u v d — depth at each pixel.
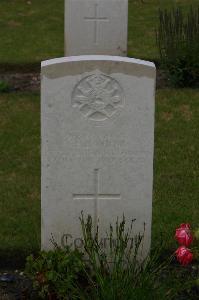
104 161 2.73
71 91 2.65
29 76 5.66
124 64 2.64
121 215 2.80
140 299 2.50
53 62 2.63
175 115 4.66
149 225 2.81
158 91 5.05
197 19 5.59
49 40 6.73
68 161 2.72
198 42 5.22
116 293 2.50
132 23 7.30
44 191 2.76
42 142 2.70
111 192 2.77
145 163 2.74
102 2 5.43
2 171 3.85
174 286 2.63
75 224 2.80
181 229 2.61
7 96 5.00
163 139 4.29
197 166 3.91
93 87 2.66
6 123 4.53
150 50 6.34
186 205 3.44
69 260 2.70
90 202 2.78
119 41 5.53
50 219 2.79
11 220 3.29
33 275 2.71
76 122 2.69
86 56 2.69
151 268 2.68
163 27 5.38
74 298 2.58
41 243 2.86
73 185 2.75
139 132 2.71
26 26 7.23
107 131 2.70
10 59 6.05
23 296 2.76
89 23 5.46
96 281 2.67
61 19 7.50
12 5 7.98
